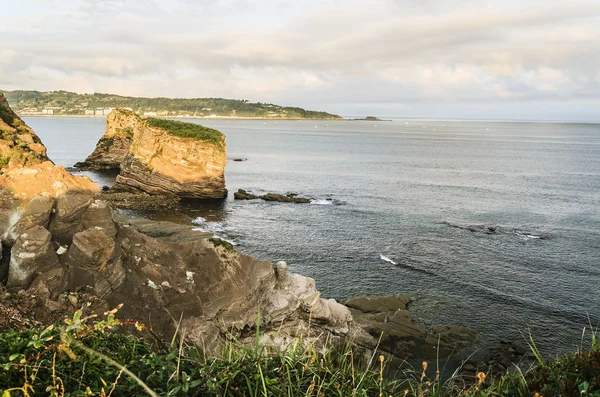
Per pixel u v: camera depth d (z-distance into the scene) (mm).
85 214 14992
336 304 19938
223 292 16109
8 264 13445
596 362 5457
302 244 35656
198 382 4355
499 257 33188
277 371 5301
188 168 52688
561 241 37531
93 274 13742
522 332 22047
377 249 34562
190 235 29125
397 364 18469
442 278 28828
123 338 5887
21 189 14398
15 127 18344
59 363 4492
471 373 18281
